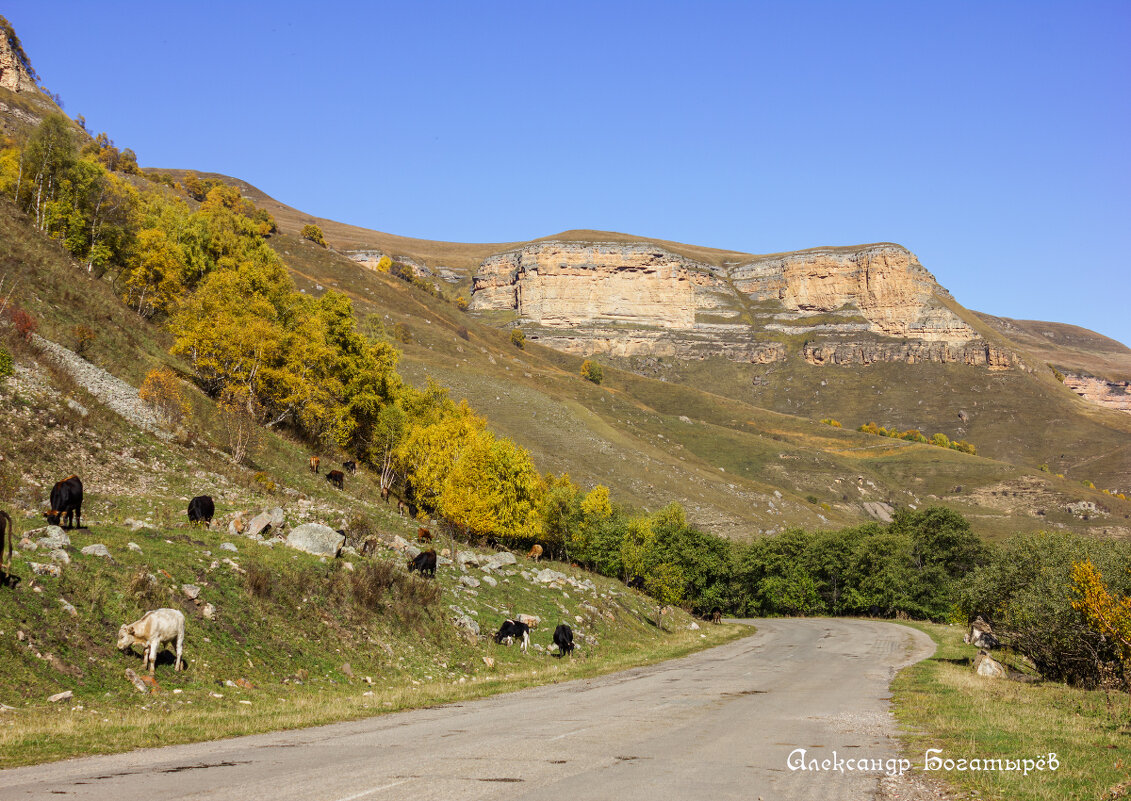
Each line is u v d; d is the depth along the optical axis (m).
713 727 13.65
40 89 158.25
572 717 14.46
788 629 58.53
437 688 18.47
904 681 24.14
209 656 15.62
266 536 23.77
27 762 9.15
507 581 33.38
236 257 71.81
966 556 80.88
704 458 160.25
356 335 56.81
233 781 8.36
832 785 9.12
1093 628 21.41
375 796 7.71
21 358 29.22
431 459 46.97
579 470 106.94
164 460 29.47
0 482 21.08
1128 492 199.00
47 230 50.44
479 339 190.25
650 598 54.53
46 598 13.95
